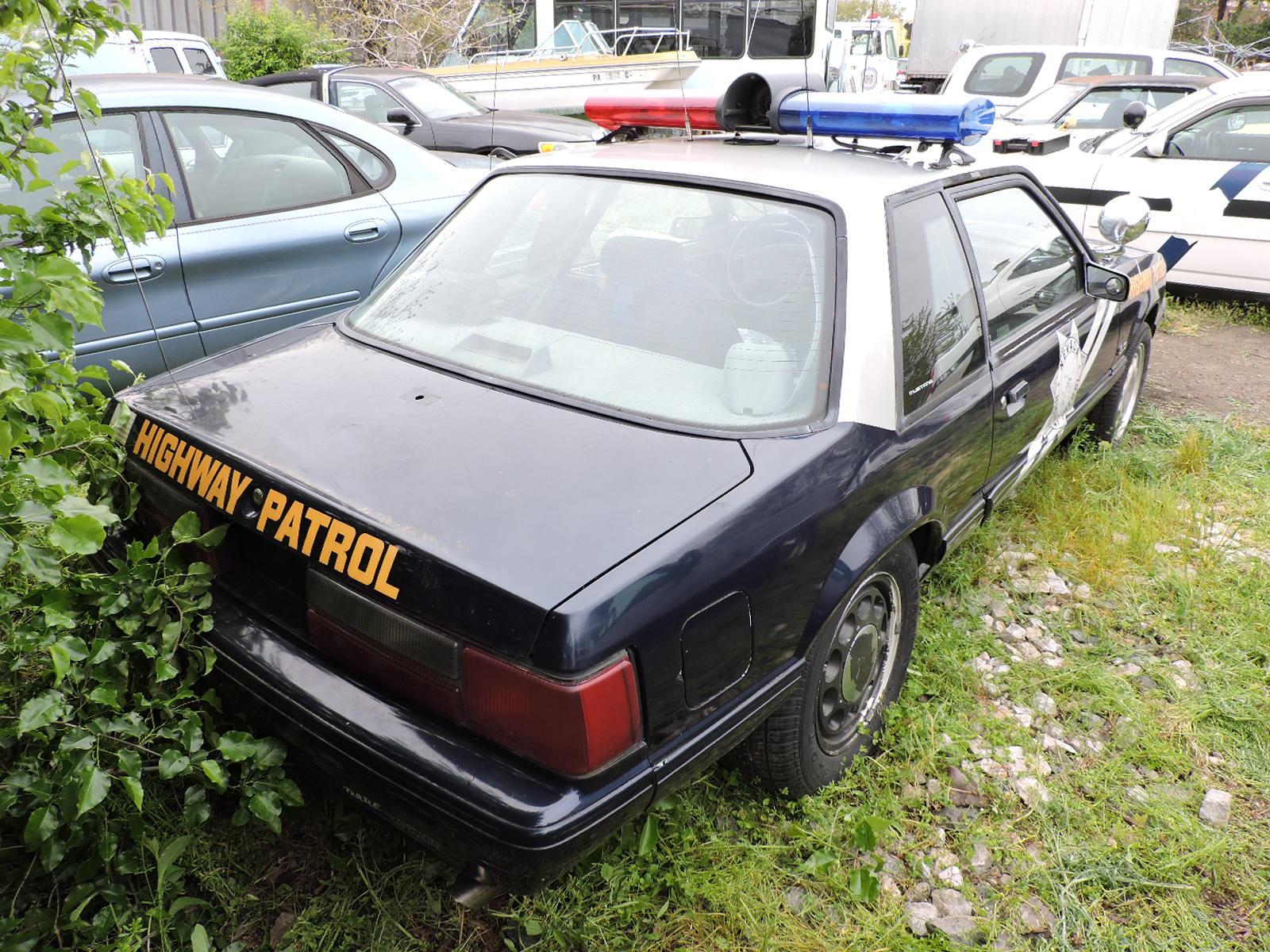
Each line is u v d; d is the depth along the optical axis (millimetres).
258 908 2193
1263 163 6906
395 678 1886
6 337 1861
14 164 2266
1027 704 3041
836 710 2545
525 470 2023
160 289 3904
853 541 2299
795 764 2404
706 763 1982
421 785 1782
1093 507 4137
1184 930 2307
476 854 1755
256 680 2033
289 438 2166
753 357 2334
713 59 12219
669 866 2334
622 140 3373
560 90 11312
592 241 2674
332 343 2688
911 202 2691
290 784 2145
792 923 2232
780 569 2049
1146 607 3580
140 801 1925
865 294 2416
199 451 2189
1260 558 3863
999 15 14609
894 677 2809
